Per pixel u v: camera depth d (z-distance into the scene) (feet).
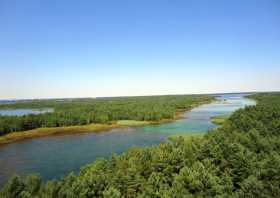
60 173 109.40
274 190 62.69
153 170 79.87
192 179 68.69
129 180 70.33
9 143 178.09
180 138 114.21
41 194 63.26
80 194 62.18
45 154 143.13
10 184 64.85
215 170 78.89
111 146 160.66
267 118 169.78
